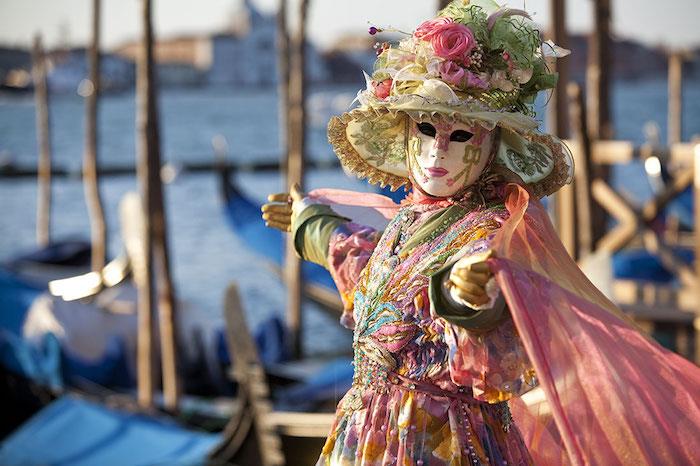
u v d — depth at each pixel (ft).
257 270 64.95
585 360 7.17
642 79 327.47
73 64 296.92
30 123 237.86
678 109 68.74
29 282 37.63
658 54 323.98
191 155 166.50
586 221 32.30
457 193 7.68
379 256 7.88
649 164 32.22
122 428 23.31
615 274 41.01
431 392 7.50
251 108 305.94
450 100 7.30
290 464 22.20
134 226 38.37
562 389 7.11
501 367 7.02
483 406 7.62
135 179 121.49
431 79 7.38
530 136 7.55
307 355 40.52
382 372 7.63
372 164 8.82
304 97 41.34
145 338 31.81
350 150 8.73
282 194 9.20
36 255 51.72
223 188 49.67
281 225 9.18
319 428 22.17
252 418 22.20
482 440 7.54
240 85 386.73
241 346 22.47
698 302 26.63
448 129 7.48
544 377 6.64
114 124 240.12
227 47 385.50
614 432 7.23
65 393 33.37
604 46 41.42
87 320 35.55
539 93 7.93
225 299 22.52
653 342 7.48
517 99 7.70
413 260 7.57
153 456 22.07
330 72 320.91
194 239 78.54
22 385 34.88
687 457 7.32
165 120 252.01
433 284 6.72
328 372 29.04
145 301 31.73
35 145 189.06
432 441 7.43
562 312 7.06
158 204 31.58
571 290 7.18
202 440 22.94
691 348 30.68
